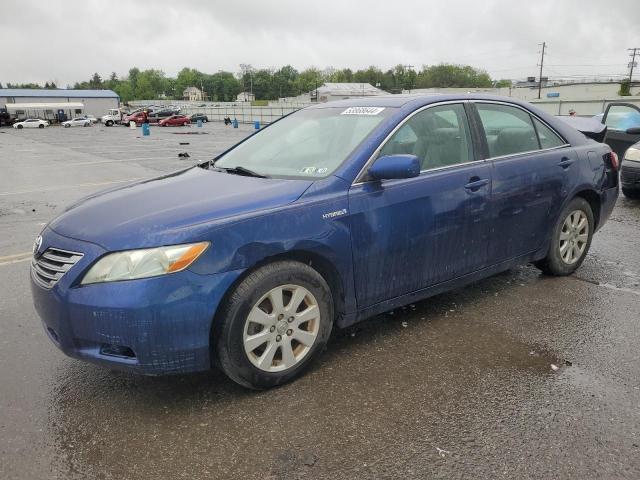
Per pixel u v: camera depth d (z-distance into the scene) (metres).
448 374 3.21
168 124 57.47
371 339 3.68
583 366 3.28
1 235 6.97
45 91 82.25
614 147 10.02
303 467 2.43
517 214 4.11
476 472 2.38
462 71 138.25
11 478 2.40
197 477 2.39
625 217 7.39
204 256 2.70
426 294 3.72
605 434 2.62
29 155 20.05
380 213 3.29
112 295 2.59
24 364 3.44
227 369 2.87
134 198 3.19
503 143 4.12
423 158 3.60
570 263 4.80
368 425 2.72
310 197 3.08
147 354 2.65
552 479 2.33
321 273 3.23
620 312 4.07
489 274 4.12
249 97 154.50
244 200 2.98
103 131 47.12
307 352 3.14
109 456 2.54
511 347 3.54
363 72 150.00
